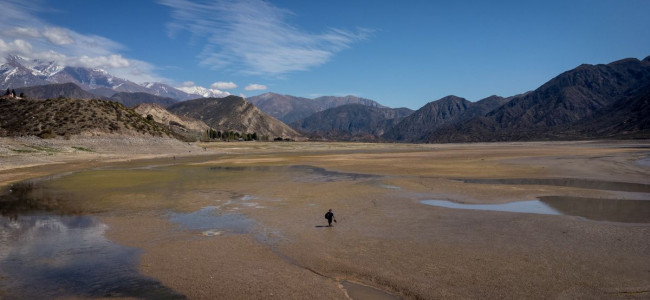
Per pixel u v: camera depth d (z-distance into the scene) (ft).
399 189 126.72
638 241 67.10
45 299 47.16
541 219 83.61
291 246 66.33
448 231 74.79
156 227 79.05
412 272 54.44
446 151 435.53
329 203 103.24
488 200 106.93
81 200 107.55
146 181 147.13
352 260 59.36
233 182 145.07
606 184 135.13
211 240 70.08
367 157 303.89
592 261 57.77
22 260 60.03
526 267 55.67
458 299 46.24
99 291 49.37
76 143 276.41
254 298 47.21
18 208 96.78
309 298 47.19
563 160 238.48
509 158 269.23
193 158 289.33
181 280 52.54
